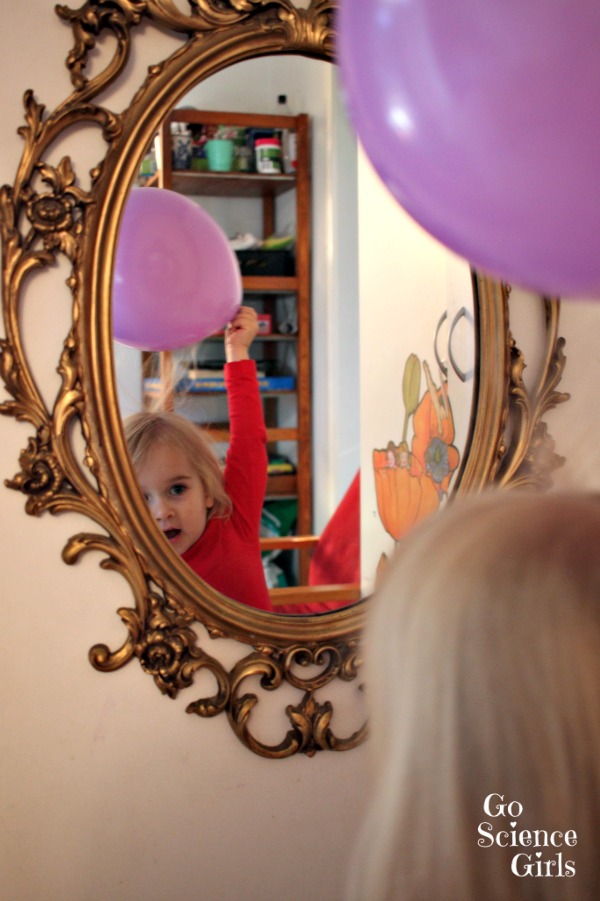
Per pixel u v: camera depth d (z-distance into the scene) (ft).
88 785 3.90
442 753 1.76
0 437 3.65
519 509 1.90
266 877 4.21
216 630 3.92
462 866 1.69
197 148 3.78
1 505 3.67
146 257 3.71
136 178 3.67
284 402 4.04
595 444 4.62
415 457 4.28
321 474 4.12
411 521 4.27
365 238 4.11
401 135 2.71
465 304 4.30
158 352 3.77
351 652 4.16
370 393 4.18
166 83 3.68
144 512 3.76
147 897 4.03
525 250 2.87
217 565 3.95
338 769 4.26
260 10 3.79
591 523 1.84
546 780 1.69
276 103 3.89
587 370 4.60
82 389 3.64
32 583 3.74
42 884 3.89
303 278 4.02
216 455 3.92
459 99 2.56
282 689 4.15
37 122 3.56
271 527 4.05
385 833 1.81
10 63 3.56
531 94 2.52
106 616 3.84
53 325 3.66
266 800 4.17
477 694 1.74
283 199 3.95
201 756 4.04
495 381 4.33
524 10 2.48
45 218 3.57
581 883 1.68
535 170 2.62
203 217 3.82
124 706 3.91
